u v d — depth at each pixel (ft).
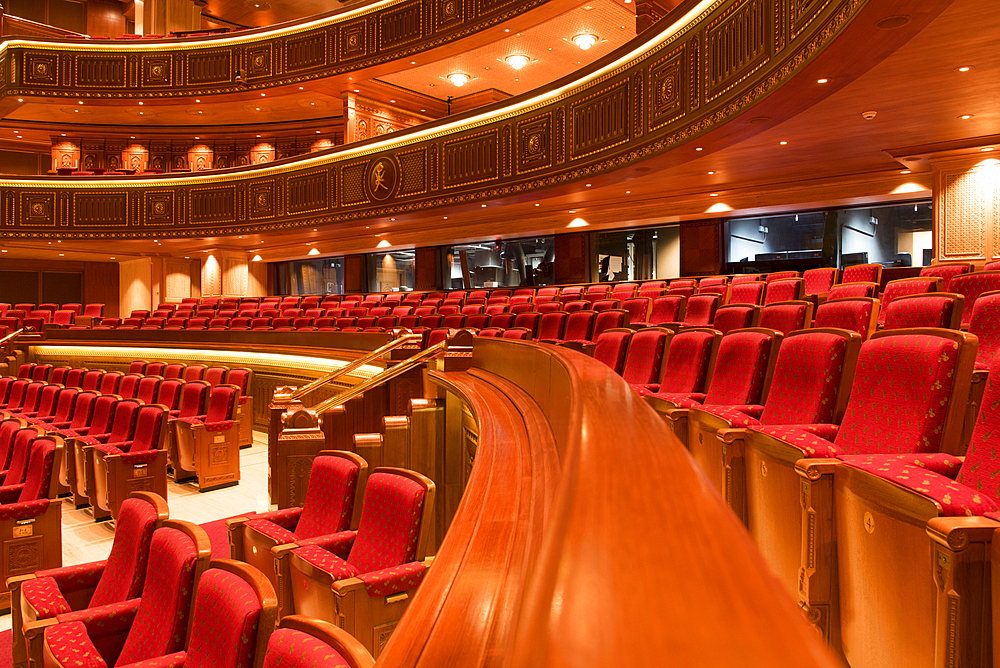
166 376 25.35
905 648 4.24
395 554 7.38
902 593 4.26
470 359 13.37
